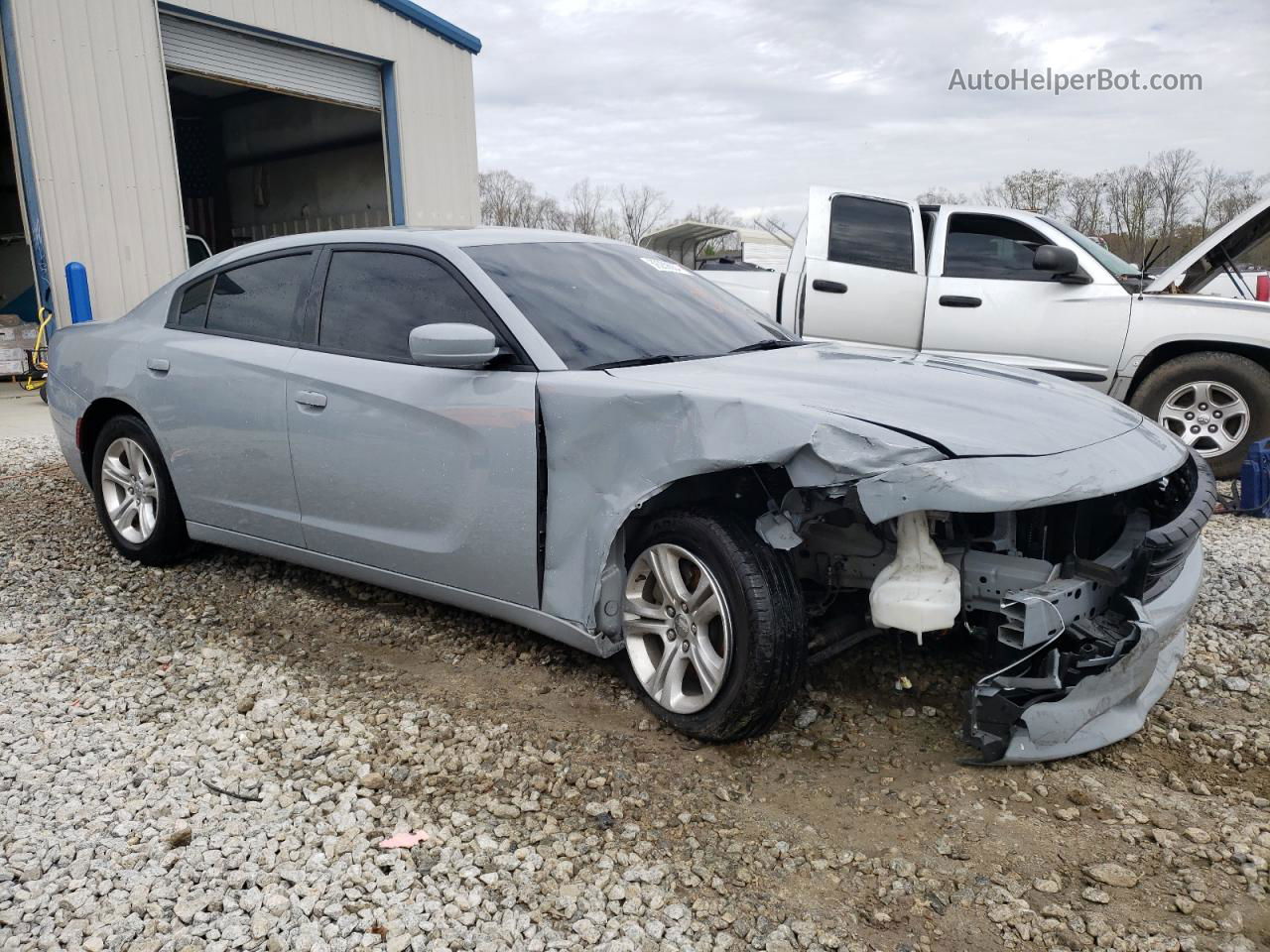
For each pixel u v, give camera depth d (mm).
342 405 3674
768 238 23547
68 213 10125
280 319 4078
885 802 2689
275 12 11906
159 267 10906
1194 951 2082
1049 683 2662
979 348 6898
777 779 2811
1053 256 6531
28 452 7797
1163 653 3188
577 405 3076
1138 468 2801
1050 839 2502
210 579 4605
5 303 15555
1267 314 6230
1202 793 2713
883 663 3496
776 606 2795
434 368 3479
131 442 4672
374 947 2129
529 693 3361
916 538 2789
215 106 17812
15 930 2188
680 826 2582
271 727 3141
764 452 2688
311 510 3902
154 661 3682
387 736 3070
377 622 4043
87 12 10117
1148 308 6473
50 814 2641
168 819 2615
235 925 2203
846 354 3715
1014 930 2174
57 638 3928
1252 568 4613
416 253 3729
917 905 2260
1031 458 2627
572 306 3551
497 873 2381
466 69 14602
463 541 3379
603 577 3074
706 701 2928
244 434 4059
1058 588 2684
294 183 17156
